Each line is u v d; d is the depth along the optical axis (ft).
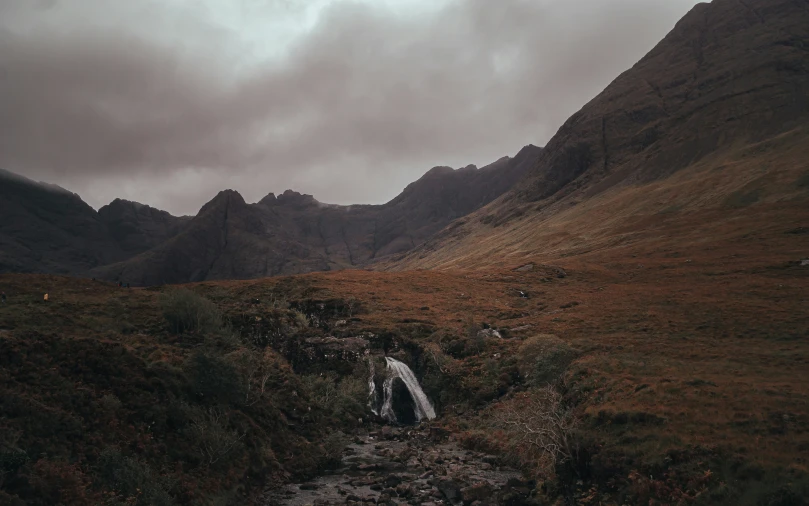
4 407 82.38
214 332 189.57
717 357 152.35
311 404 158.61
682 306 243.60
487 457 131.44
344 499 102.58
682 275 344.69
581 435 103.40
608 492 90.12
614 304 277.64
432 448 146.82
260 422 124.88
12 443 75.61
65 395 92.27
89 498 75.41
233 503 95.50
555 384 147.13
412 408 202.08
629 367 140.15
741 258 357.20
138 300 231.09
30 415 83.56
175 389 111.04
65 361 101.71
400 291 344.28
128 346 131.75
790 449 81.97
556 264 450.30
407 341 234.38
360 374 206.08
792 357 144.25
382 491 107.45
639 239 512.22
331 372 207.31
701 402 105.09
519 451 126.21
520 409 145.59
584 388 132.36
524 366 184.14
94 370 103.60
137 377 106.93
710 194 571.28
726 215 495.00
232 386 123.24
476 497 101.91
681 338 186.09
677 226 513.45
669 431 95.35
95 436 88.07
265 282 337.52
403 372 214.07
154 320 196.85
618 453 94.38
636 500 84.17
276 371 165.48
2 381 88.48
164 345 153.28
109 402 96.37
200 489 91.45
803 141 602.44
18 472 72.33
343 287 333.42
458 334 236.84
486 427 156.35
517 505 98.43
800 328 177.99
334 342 222.89
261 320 224.33
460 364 206.49
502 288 375.04
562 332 226.17
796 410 94.99
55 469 75.92
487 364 197.98
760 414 94.99
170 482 87.56
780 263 319.27
